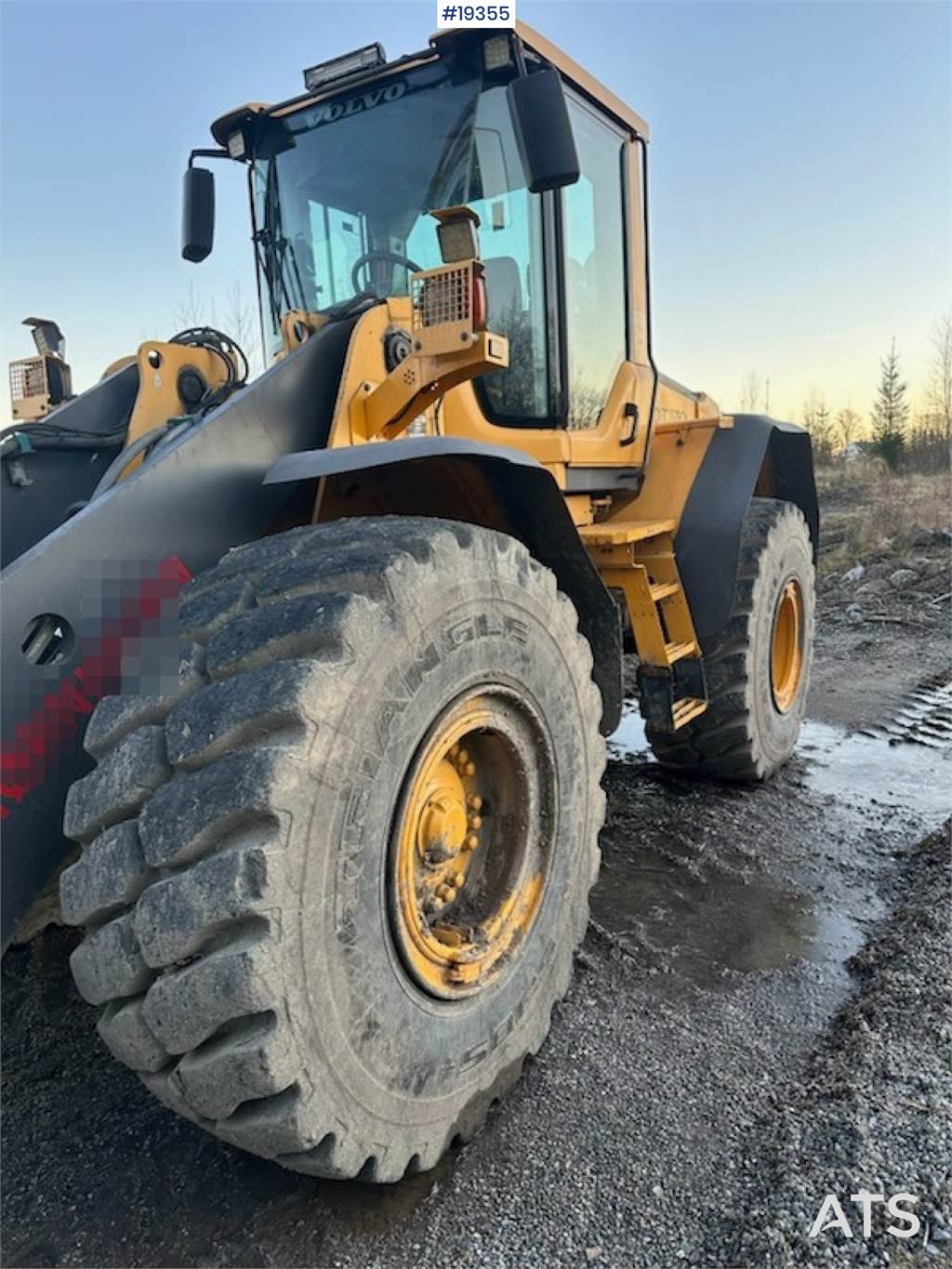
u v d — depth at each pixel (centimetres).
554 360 321
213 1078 154
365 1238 180
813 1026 252
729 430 402
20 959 268
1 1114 214
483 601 201
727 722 417
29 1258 176
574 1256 176
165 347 307
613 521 396
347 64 304
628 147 375
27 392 345
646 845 377
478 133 291
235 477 209
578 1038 245
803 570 474
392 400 238
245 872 149
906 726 542
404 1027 181
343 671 164
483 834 225
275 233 338
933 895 316
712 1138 207
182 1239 181
